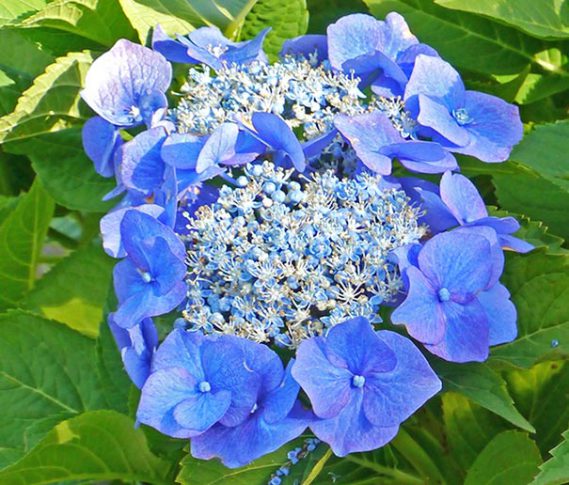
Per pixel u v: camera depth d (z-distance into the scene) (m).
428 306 0.45
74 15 0.55
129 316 0.47
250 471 0.47
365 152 0.47
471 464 0.54
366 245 0.46
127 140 0.55
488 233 0.47
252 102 0.49
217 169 0.47
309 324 0.45
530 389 0.54
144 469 0.54
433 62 0.50
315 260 0.45
